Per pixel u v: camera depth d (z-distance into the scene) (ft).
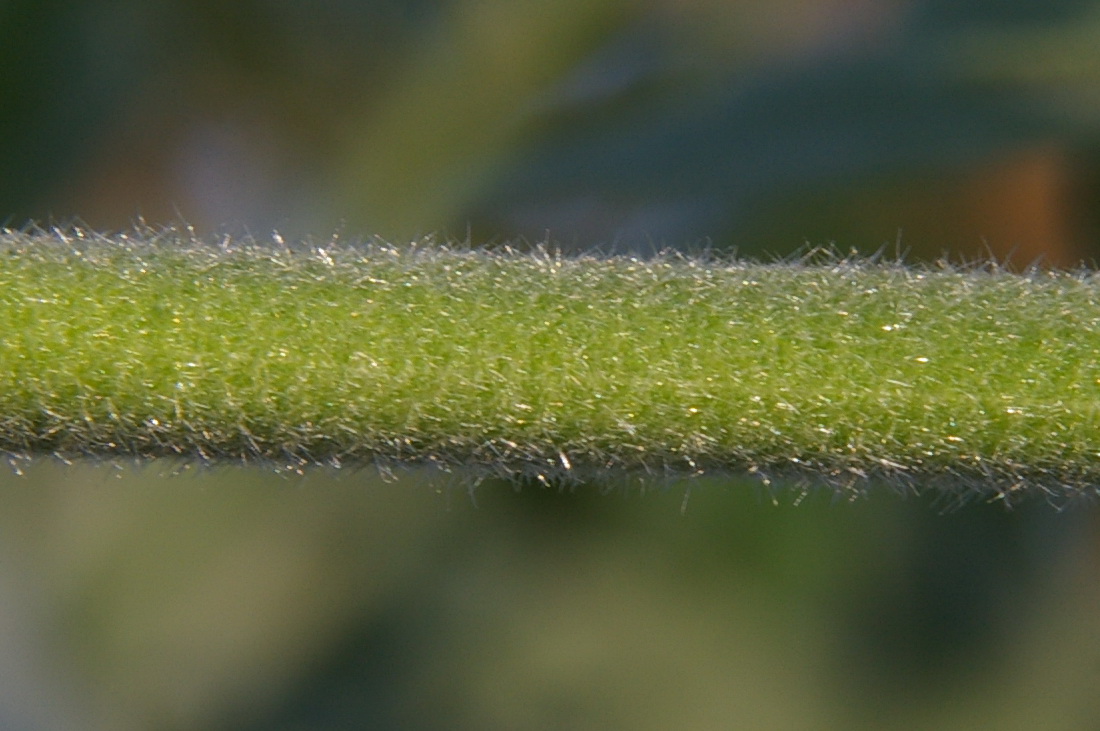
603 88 0.47
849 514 0.53
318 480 0.56
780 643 0.54
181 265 0.35
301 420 0.35
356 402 0.35
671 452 0.35
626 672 0.54
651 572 0.55
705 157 0.46
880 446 0.35
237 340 0.35
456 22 0.47
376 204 0.47
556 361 0.35
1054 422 0.35
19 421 0.35
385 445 0.35
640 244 0.48
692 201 0.47
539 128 0.47
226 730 0.56
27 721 0.56
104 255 0.35
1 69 0.47
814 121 0.46
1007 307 0.36
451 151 0.47
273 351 0.35
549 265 0.36
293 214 0.53
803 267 0.36
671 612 0.54
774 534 0.54
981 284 0.36
